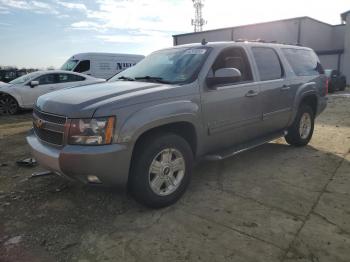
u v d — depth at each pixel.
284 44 6.08
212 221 3.52
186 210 3.78
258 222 3.49
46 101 3.76
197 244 3.11
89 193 4.23
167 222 3.52
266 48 5.47
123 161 3.37
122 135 3.32
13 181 4.64
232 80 4.15
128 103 3.43
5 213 3.74
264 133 5.39
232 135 4.67
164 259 2.90
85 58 16.94
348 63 31.22
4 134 7.84
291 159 5.61
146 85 3.96
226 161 5.51
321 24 35.31
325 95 6.85
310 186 4.45
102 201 4.02
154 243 3.14
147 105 3.54
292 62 5.98
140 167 3.54
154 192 3.69
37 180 4.65
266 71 5.27
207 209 3.79
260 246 3.07
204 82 4.15
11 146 6.59
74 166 3.29
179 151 3.87
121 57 18.28
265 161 5.51
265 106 5.14
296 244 3.10
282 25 33.69
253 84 4.88
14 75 20.41
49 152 3.48
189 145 4.05
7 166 5.29
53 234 3.32
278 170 5.07
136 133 3.40
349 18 30.70
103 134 3.27
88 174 3.31
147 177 3.60
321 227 3.39
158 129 3.79
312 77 6.38
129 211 3.78
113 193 4.22
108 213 3.73
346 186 4.43
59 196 4.16
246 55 4.97
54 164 3.43
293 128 6.11
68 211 3.78
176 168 3.90
